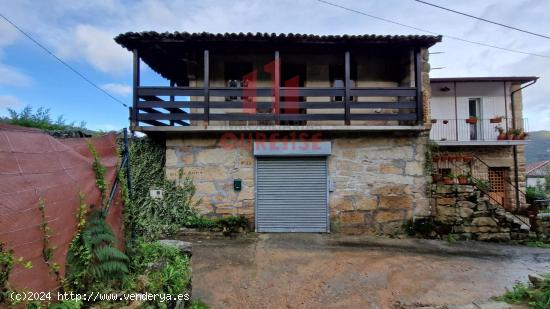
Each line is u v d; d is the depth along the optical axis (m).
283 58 8.58
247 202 7.56
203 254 5.84
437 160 8.42
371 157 7.60
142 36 6.91
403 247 6.55
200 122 8.09
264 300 4.15
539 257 6.05
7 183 2.15
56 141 2.76
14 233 2.11
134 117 7.15
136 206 7.16
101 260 2.84
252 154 7.59
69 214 2.67
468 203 7.30
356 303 4.09
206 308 3.88
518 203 10.68
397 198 7.54
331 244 6.65
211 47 7.50
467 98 11.63
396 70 8.66
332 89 7.41
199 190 7.52
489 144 10.91
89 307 2.50
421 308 3.95
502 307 3.83
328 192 7.57
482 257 6.00
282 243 6.65
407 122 8.09
